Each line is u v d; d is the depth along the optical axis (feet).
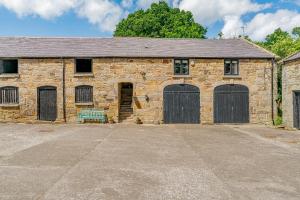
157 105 70.28
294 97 63.46
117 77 69.97
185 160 31.99
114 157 32.71
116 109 69.97
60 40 77.87
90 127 61.62
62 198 20.21
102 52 71.05
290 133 55.83
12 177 24.73
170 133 54.13
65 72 69.62
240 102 70.95
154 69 70.33
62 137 46.91
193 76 70.64
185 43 78.28
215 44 78.18
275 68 71.36
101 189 22.08
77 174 25.77
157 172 26.94
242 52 72.69
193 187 22.91
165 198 20.53
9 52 70.08
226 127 65.26
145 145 40.83
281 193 21.90
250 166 29.76
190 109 70.79
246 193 21.79
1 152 34.63
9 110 69.41
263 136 51.62
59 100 69.62
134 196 20.80
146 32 121.39
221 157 33.76
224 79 70.85
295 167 29.55
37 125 64.28
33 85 69.46
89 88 70.18
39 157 32.12
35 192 21.27
